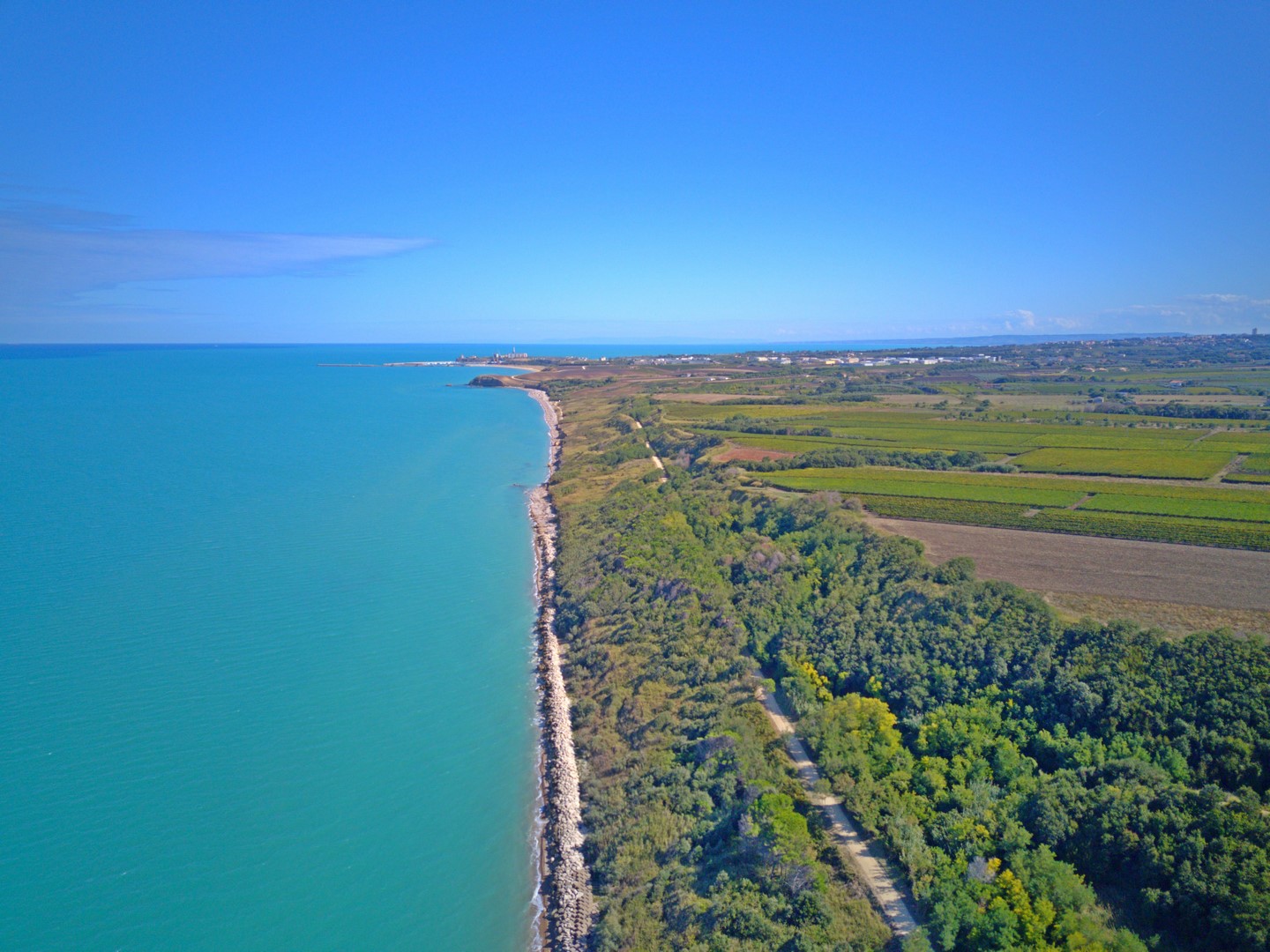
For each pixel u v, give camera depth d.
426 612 81.06
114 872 44.69
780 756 50.09
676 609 73.56
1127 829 38.94
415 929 42.38
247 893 44.00
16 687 62.25
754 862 41.06
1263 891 33.56
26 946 39.88
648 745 55.81
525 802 52.72
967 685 53.22
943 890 36.97
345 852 47.47
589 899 44.03
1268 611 56.50
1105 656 50.94
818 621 66.12
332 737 58.59
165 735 57.31
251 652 70.06
